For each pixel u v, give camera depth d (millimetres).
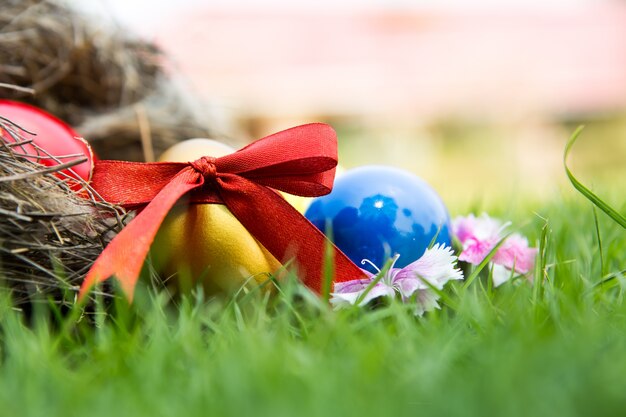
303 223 342
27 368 284
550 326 308
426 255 346
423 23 1633
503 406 246
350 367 276
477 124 1479
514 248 369
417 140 1447
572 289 340
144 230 318
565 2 1713
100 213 340
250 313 333
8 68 497
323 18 1604
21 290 330
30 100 509
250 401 258
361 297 328
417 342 300
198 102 565
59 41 515
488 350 282
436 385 262
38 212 323
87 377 281
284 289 337
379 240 359
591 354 272
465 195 787
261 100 1359
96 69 530
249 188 342
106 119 522
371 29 1608
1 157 332
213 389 268
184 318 311
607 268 368
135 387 273
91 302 338
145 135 518
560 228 427
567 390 252
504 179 1097
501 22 1649
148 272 340
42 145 384
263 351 285
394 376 274
